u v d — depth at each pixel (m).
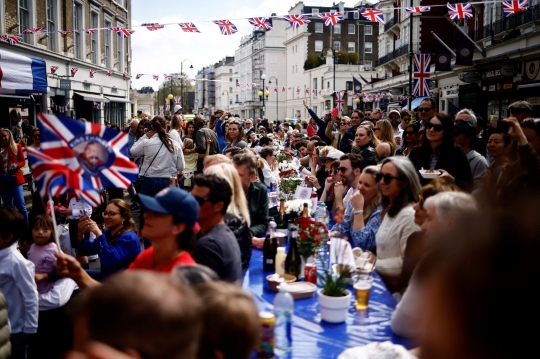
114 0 29.33
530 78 17.48
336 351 2.71
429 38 30.44
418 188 4.04
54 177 3.07
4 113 14.46
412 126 7.22
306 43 69.00
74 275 3.06
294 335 2.91
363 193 4.77
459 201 2.81
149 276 1.22
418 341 0.95
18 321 3.89
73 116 23.00
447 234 0.94
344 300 3.04
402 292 3.48
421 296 0.94
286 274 3.81
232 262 3.13
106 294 1.14
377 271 4.03
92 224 4.59
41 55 19.73
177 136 9.88
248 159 5.05
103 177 3.15
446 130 5.54
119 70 31.28
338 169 5.98
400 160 4.06
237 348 1.78
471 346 0.84
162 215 2.86
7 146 8.74
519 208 0.93
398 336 2.88
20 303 3.91
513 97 19.00
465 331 0.84
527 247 0.85
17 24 17.70
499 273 0.84
